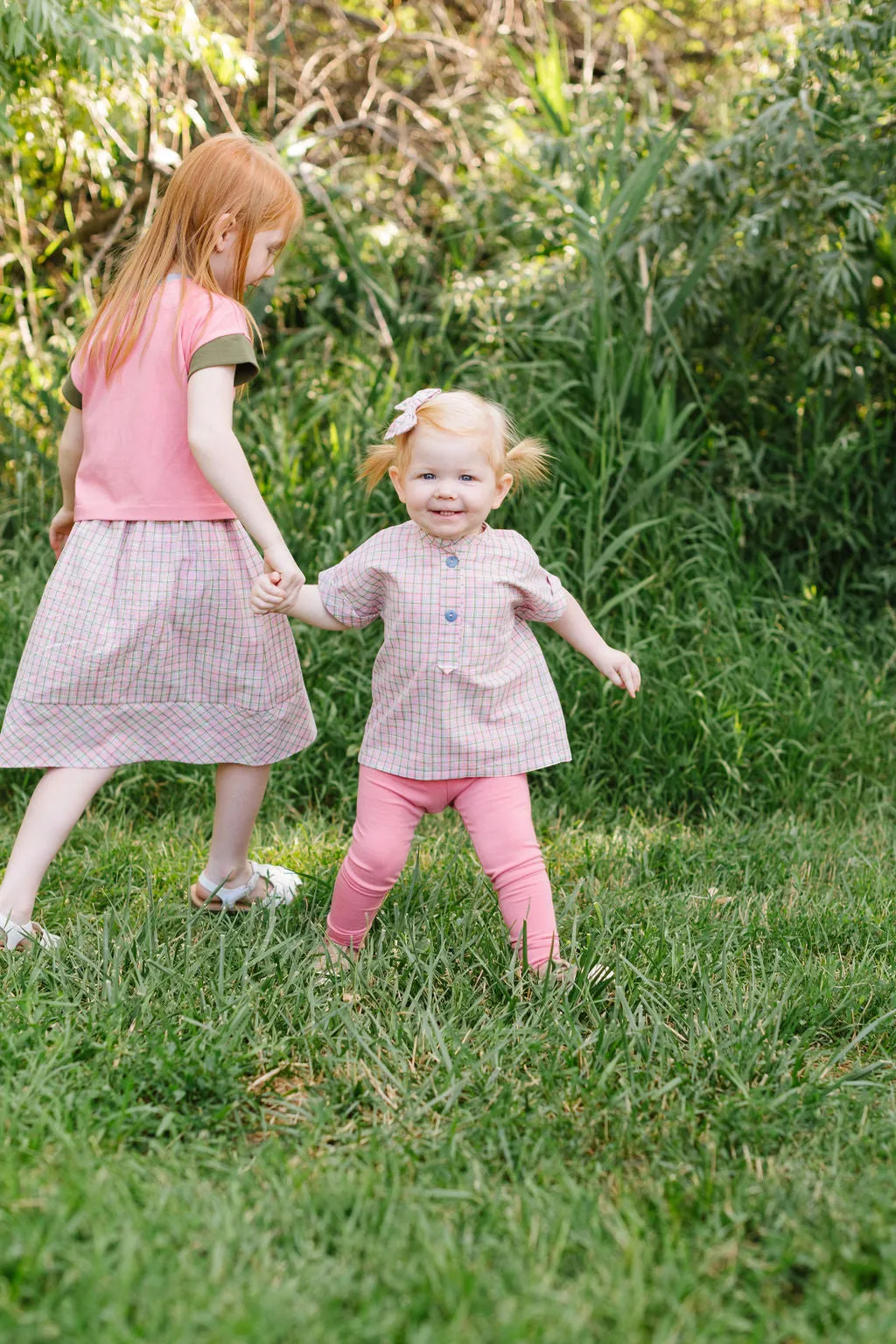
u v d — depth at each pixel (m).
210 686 2.66
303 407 5.21
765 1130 1.97
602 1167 1.89
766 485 4.86
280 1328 1.47
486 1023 2.31
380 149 6.51
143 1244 1.61
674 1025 2.38
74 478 2.86
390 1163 1.88
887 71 4.59
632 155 5.23
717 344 5.10
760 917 2.93
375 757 2.56
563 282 5.24
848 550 4.98
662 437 4.49
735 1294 1.59
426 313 5.74
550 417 4.46
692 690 3.97
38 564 4.68
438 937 2.69
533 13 6.18
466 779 2.54
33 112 4.38
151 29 4.13
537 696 2.60
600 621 4.18
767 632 4.32
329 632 4.16
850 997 2.44
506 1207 1.77
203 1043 2.13
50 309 5.80
